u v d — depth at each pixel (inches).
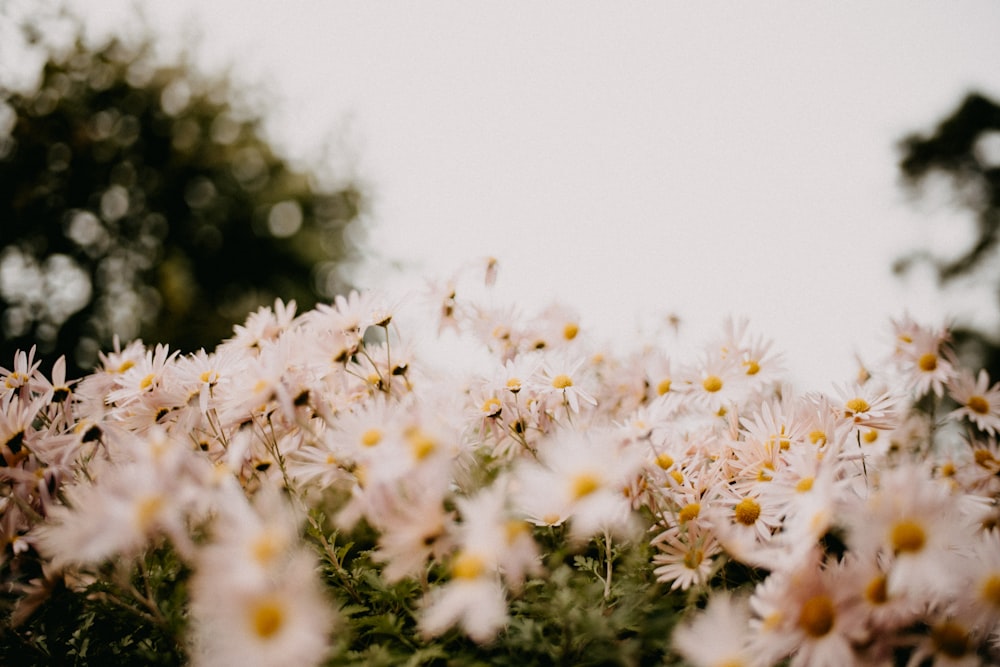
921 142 226.4
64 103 183.9
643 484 35.4
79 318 177.3
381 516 33.0
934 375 40.1
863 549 31.2
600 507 32.5
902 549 30.7
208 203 242.8
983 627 30.9
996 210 215.3
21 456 35.8
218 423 37.9
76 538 31.3
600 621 32.8
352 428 34.6
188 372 38.4
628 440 35.2
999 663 31.5
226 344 41.2
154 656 33.6
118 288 201.6
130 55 205.6
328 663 33.0
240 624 29.8
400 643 34.1
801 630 30.8
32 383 39.0
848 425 36.2
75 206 196.1
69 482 36.2
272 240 257.4
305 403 36.4
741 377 40.4
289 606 30.0
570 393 39.1
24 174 181.8
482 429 39.7
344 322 38.8
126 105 210.8
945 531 30.8
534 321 44.0
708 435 39.4
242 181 256.4
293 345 37.5
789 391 37.7
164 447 32.1
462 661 32.8
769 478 35.4
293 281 259.1
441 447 33.2
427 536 32.7
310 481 39.1
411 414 34.0
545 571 34.6
